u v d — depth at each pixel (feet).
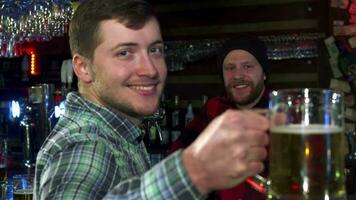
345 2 12.48
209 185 1.90
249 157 1.84
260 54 8.19
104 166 2.67
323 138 2.00
